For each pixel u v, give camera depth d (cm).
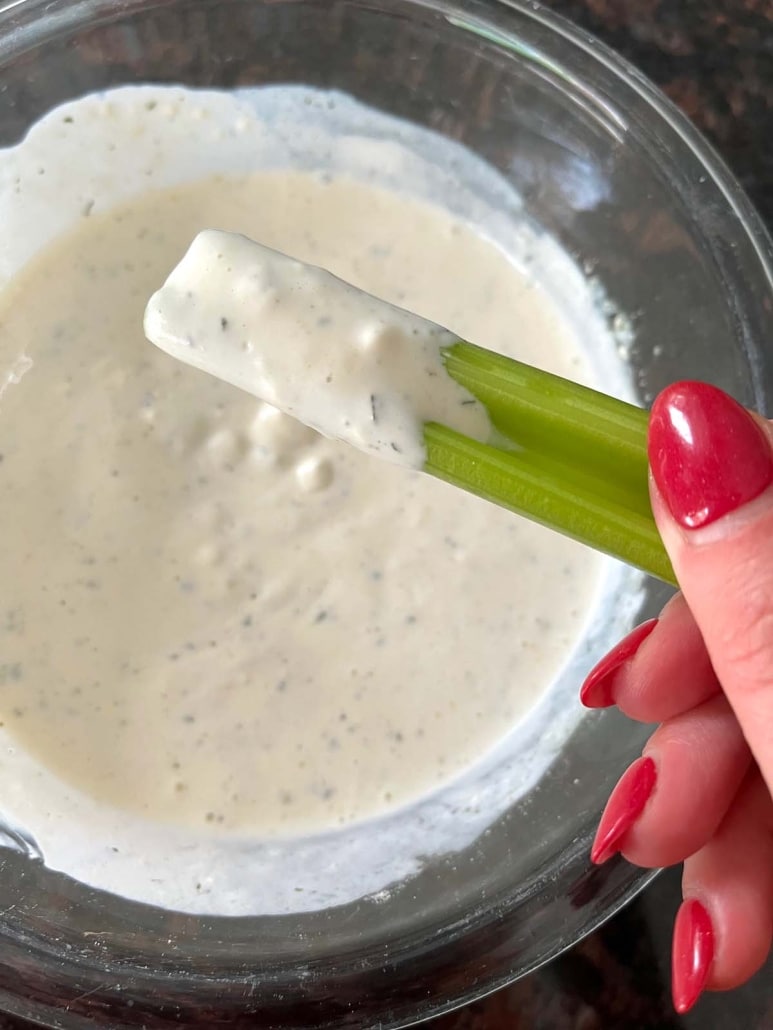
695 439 12
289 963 18
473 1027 19
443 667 21
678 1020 19
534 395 14
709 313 21
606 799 19
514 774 20
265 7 22
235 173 24
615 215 23
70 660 20
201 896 20
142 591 21
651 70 23
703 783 16
